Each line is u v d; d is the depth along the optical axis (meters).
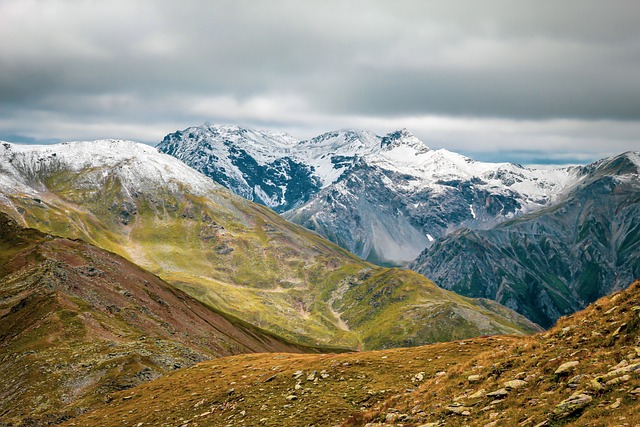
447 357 64.62
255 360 88.69
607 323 41.34
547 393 35.47
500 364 44.09
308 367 69.00
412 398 46.97
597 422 29.31
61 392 92.88
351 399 54.78
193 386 76.81
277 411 55.94
